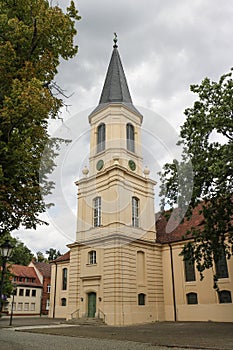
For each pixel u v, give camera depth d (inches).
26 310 2031.3
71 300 1107.3
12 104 284.0
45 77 359.3
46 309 2116.1
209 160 585.9
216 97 640.4
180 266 1146.7
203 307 1056.8
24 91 282.8
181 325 883.4
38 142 312.7
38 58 360.5
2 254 444.5
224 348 402.6
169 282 1160.8
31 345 460.4
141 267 1107.9
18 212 323.9
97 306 1023.0
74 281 1122.0
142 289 1074.7
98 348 430.3
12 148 297.7
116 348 428.5
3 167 303.9
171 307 1131.3
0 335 633.0
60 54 381.1
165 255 1192.2
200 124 622.5
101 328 822.5
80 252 1144.2
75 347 442.3
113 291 987.3
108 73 1066.1
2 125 302.4
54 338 573.6
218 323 924.6
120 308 968.9
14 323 1056.2
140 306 1040.2
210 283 1060.5
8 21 325.7
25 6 347.3
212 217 613.9
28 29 331.6
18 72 318.7
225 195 587.5
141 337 576.4
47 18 342.0
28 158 299.3
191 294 1103.6
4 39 332.5
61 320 1224.2
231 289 1005.2
